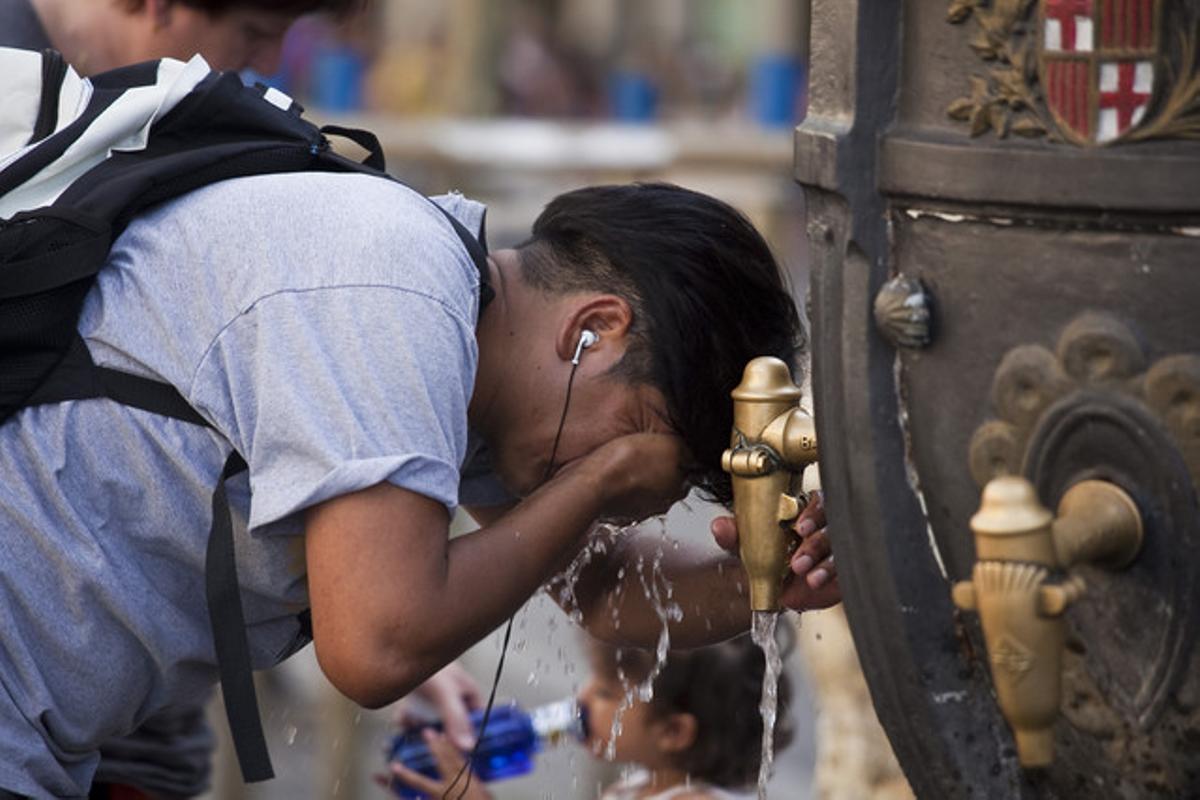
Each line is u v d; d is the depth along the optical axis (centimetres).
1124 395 393
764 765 565
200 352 536
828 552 550
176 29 710
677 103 3111
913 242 430
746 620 673
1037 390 406
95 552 550
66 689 568
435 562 527
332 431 518
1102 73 389
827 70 443
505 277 596
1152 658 400
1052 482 409
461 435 538
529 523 559
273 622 592
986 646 424
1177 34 380
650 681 687
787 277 623
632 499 587
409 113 2542
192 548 557
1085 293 397
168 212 557
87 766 602
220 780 1187
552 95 3189
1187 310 384
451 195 625
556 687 1412
